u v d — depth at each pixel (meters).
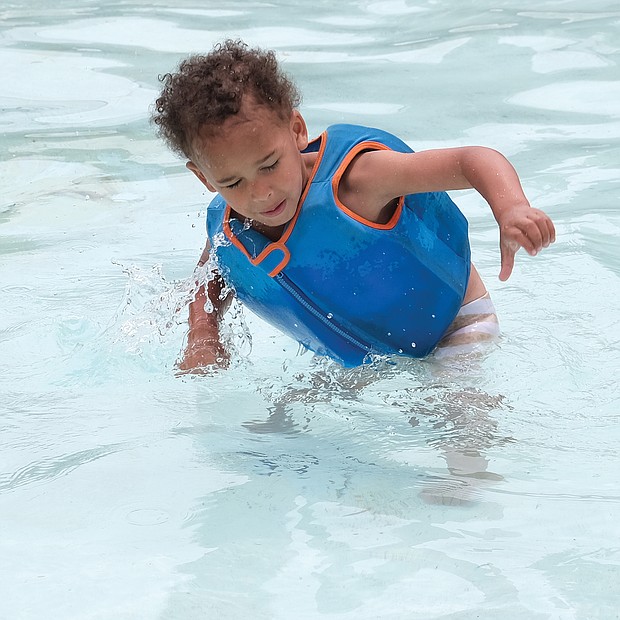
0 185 7.27
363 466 3.63
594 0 11.11
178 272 5.83
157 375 4.52
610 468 3.56
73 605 2.81
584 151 7.39
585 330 4.86
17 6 12.15
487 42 9.98
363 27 10.93
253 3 12.19
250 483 3.49
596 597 2.77
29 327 5.09
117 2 12.28
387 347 4.58
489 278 5.58
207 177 4.26
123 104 8.70
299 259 4.39
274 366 4.69
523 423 3.95
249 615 2.74
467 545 3.06
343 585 2.87
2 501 3.40
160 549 3.08
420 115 8.16
